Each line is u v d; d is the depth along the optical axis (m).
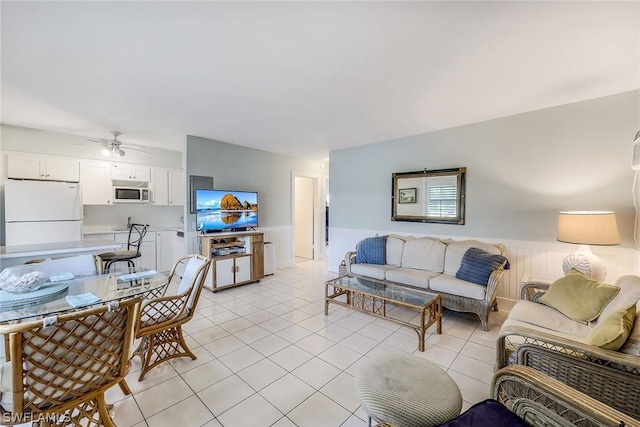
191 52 1.97
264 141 4.63
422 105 2.99
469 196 3.66
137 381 1.98
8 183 3.55
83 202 4.41
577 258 2.58
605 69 2.20
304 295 3.96
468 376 2.04
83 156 4.43
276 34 1.76
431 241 3.73
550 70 2.22
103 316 1.26
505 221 3.38
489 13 1.56
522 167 3.25
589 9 1.52
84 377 1.27
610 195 2.74
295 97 2.78
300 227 7.07
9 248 2.90
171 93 2.68
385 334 2.74
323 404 1.76
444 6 1.50
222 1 1.46
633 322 1.44
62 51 1.95
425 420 1.18
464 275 3.10
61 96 2.75
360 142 4.68
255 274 4.54
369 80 2.40
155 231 5.11
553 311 2.15
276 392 1.87
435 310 2.78
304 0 1.46
